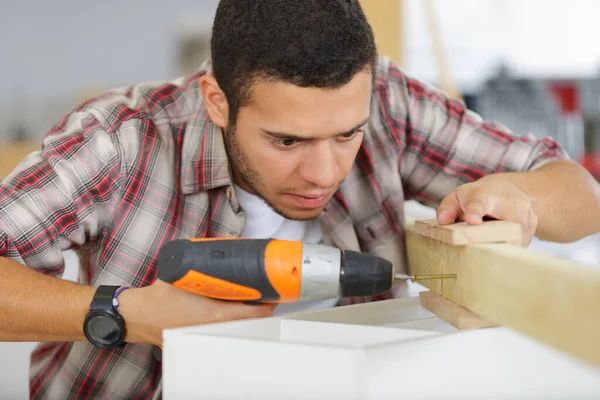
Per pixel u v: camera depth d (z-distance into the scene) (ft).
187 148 3.50
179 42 10.35
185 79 3.81
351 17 2.57
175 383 2.20
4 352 4.83
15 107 10.43
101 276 3.46
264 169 2.84
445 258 2.60
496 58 10.02
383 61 3.90
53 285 2.88
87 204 3.25
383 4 5.96
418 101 3.82
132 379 3.57
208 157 3.42
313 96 2.51
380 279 2.42
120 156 3.34
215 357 2.13
